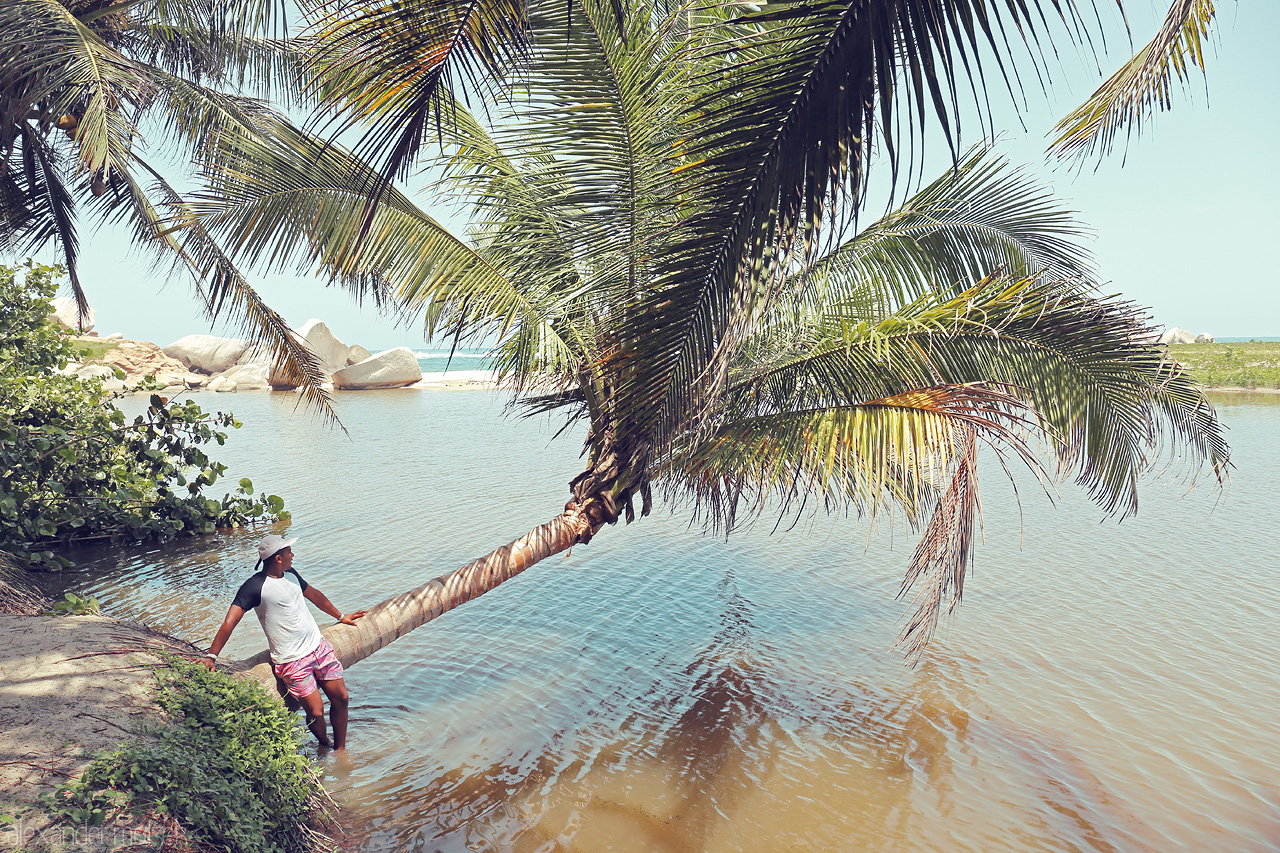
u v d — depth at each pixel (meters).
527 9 3.57
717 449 5.58
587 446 6.43
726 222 3.04
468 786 5.11
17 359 11.20
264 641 7.50
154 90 7.66
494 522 13.17
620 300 4.86
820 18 2.72
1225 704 6.31
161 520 11.61
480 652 7.57
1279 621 8.24
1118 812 4.85
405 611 5.96
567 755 5.57
